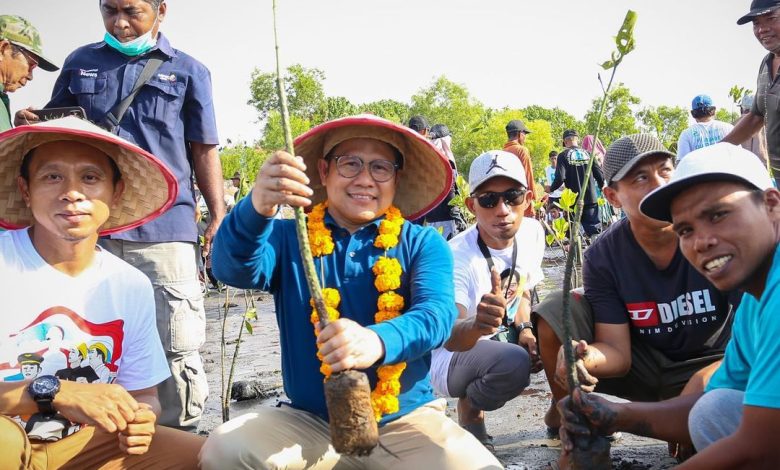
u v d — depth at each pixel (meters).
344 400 2.42
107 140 2.97
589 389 3.37
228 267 2.85
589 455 2.74
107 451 3.04
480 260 4.46
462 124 82.25
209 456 2.79
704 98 9.30
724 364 2.88
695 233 2.48
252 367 6.78
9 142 2.94
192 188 4.73
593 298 3.88
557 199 12.86
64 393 2.74
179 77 4.65
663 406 2.95
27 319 2.97
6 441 2.69
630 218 3.66
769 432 2.26
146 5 4.55
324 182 3.17
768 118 6.12
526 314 4.74
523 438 4.45
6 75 4.75
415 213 3.41
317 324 2.86
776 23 5.82
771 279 2.37
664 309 3.74
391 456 2.88
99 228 3.44
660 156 3.56
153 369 3.25
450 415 5.04
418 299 2.93
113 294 3.15
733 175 2.39
